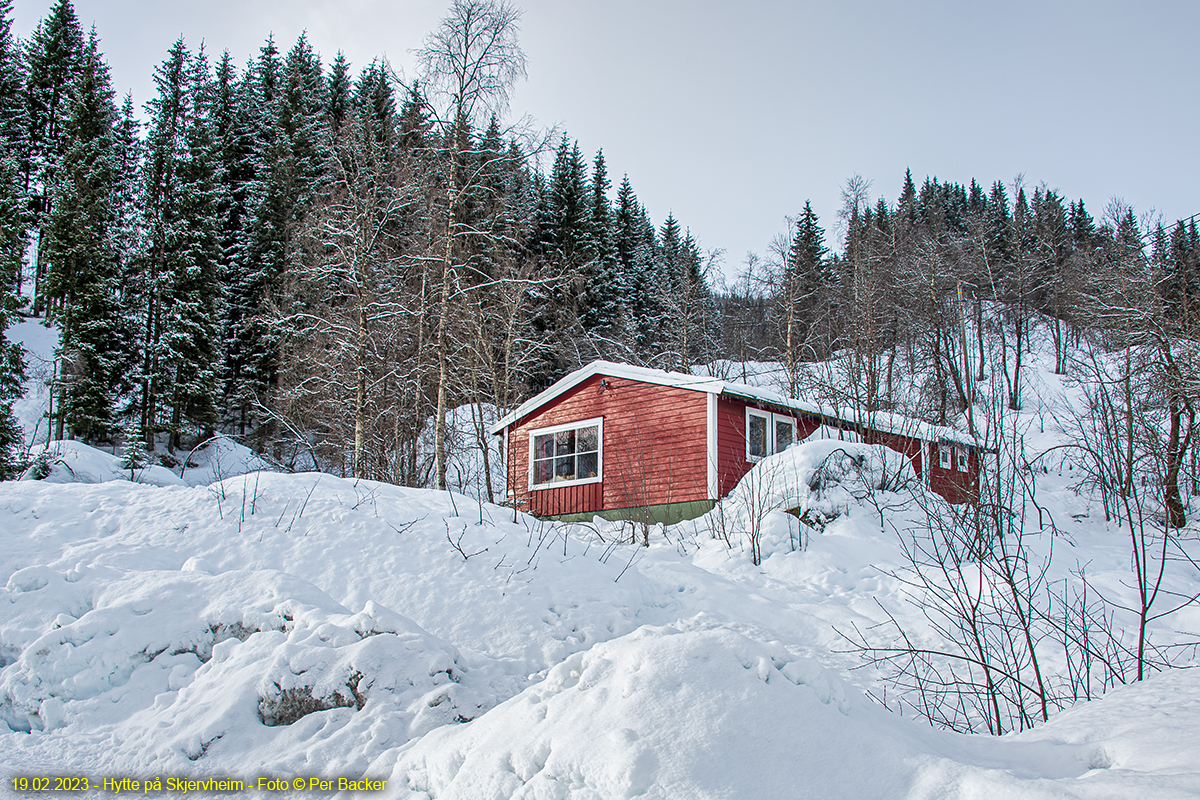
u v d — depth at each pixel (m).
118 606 5.94
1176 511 13.38
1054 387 32.84
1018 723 5.64
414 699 4.87
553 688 3.73
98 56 40.31
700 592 8.95
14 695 5.21
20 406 28.05
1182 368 13.70
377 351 20.56
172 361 27.30
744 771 2.88
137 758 4.58
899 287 30.78
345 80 42.59
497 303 25.39
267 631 5.68
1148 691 4.12
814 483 12.20
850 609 8.71
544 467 18.81
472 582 7.70
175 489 9.20
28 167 37.66
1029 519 14.40
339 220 20.17
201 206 29.98
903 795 2.84
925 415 20.62
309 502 8.96
